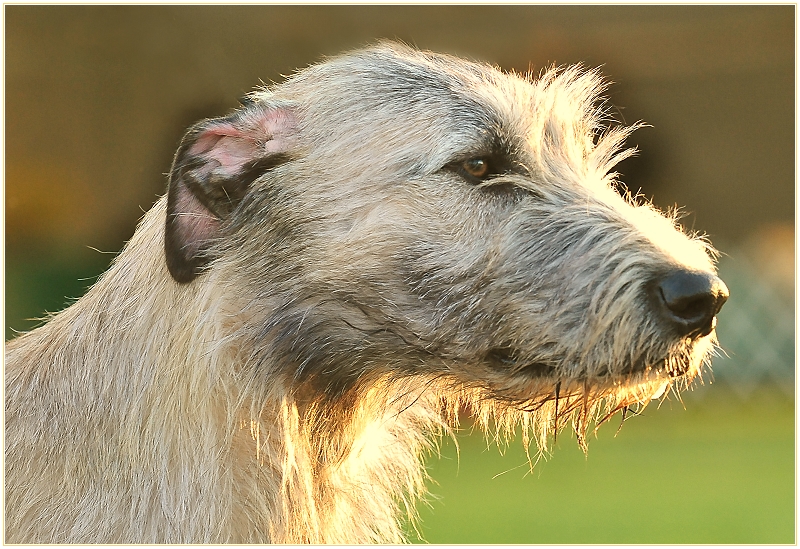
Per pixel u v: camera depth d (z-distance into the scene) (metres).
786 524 16.36
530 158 9.24
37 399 9.08
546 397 8.96
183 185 8.91
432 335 8.84
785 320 29.41
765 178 31.92
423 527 16.34
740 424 26.61
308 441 9.25
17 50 30.64
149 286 9.04
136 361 8.82
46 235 31.36
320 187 8.99
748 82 31.73
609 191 9.48
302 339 9.01
